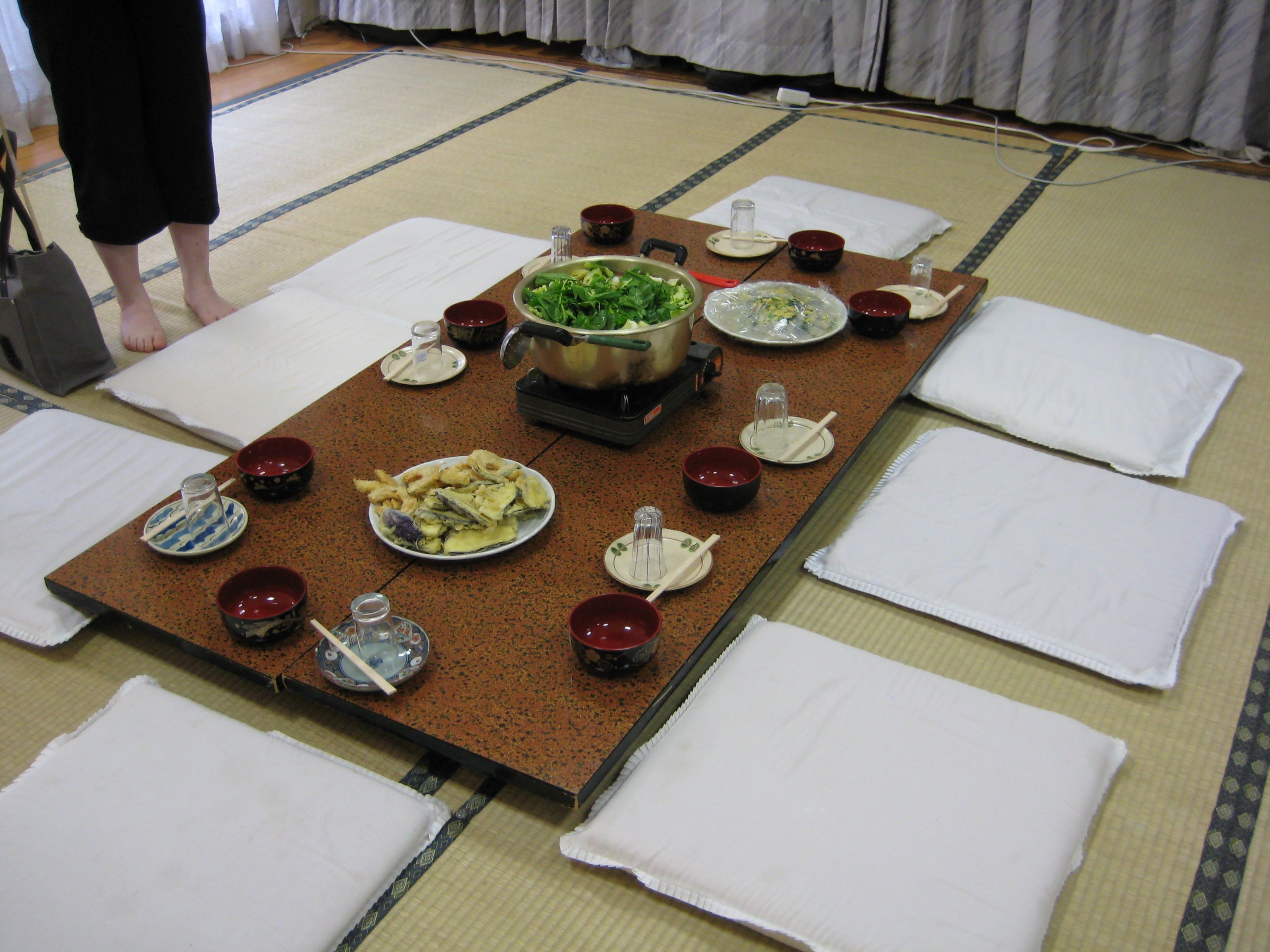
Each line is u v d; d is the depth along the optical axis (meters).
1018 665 1.76
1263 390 2.51
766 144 4.05
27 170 3.82
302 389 2.33
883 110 4.42
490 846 1.47
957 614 1.79
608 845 1.39
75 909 1.29
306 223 3.43
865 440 1.97
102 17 2.22
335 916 1.31
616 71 4.91
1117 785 1.56
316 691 1.49
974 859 1.34
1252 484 2.19
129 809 1.40
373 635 1.51
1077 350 2.42
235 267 3.14
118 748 1.48
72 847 1.36
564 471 1.88
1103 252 3.18
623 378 1.85
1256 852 1.47
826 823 1.38
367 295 2.77
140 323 2.64
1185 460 2.19
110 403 2.42
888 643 1.79
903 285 2.49
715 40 4.51
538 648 1.54
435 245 3.03
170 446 2.13
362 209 3.53
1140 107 3.93
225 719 1.54
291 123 4.30
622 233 2.65
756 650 1.64
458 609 1.60
